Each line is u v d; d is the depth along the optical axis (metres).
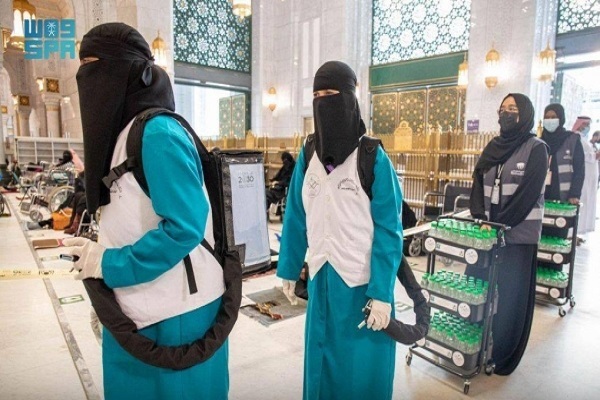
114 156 1.04
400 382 2.21
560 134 4.12
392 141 6.18
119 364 1.08
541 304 3.40
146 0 8.95
